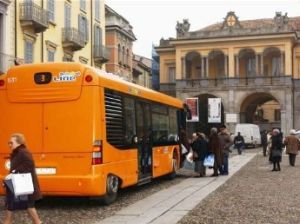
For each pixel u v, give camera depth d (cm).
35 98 1359
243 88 6931
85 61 4284
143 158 1688
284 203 1395
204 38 7081
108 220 1152
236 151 5216
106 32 5678
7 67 3019
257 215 1201
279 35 6788
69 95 1341
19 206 996
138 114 1648
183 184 1919
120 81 1505
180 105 2233
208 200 1456
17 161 1007
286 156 4172
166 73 7638
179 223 1103
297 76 7050
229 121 5881
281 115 6794
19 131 1362
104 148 1354
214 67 7412
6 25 3083
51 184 1323
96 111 1332
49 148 1342
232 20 7031
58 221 1162
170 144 2045
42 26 3381
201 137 2234
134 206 1359
